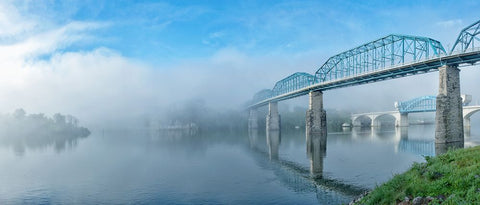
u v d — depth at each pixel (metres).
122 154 90.50
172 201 38.81
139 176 55.28
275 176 52.38
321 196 38.72
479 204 13.34
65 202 40.06
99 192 44.50
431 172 18.44
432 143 104.19
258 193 41.25
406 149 85.81
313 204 35.59
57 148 115.38
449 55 81.31
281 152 87.94
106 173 59.25
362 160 66.44
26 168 67.69
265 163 67.88
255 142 125.31
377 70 108.06
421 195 16.45
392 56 114.38
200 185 46.81
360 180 46.72
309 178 49.72
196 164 67.88
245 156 80.19
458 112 84.81
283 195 39.84
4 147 121.81
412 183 18.05
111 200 40.22
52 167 68.56
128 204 38.31
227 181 49.31
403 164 59.53
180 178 52.47
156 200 39.47
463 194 14.89
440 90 85.88
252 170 59.09
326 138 136.50
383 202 18.39
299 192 41.00
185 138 160.12
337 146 98.75
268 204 36.31
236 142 126.75
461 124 84.88
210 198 39.59
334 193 39.94
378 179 46.88
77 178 55.12
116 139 167.50
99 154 92.44
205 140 141.12
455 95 85.00
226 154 85.56
